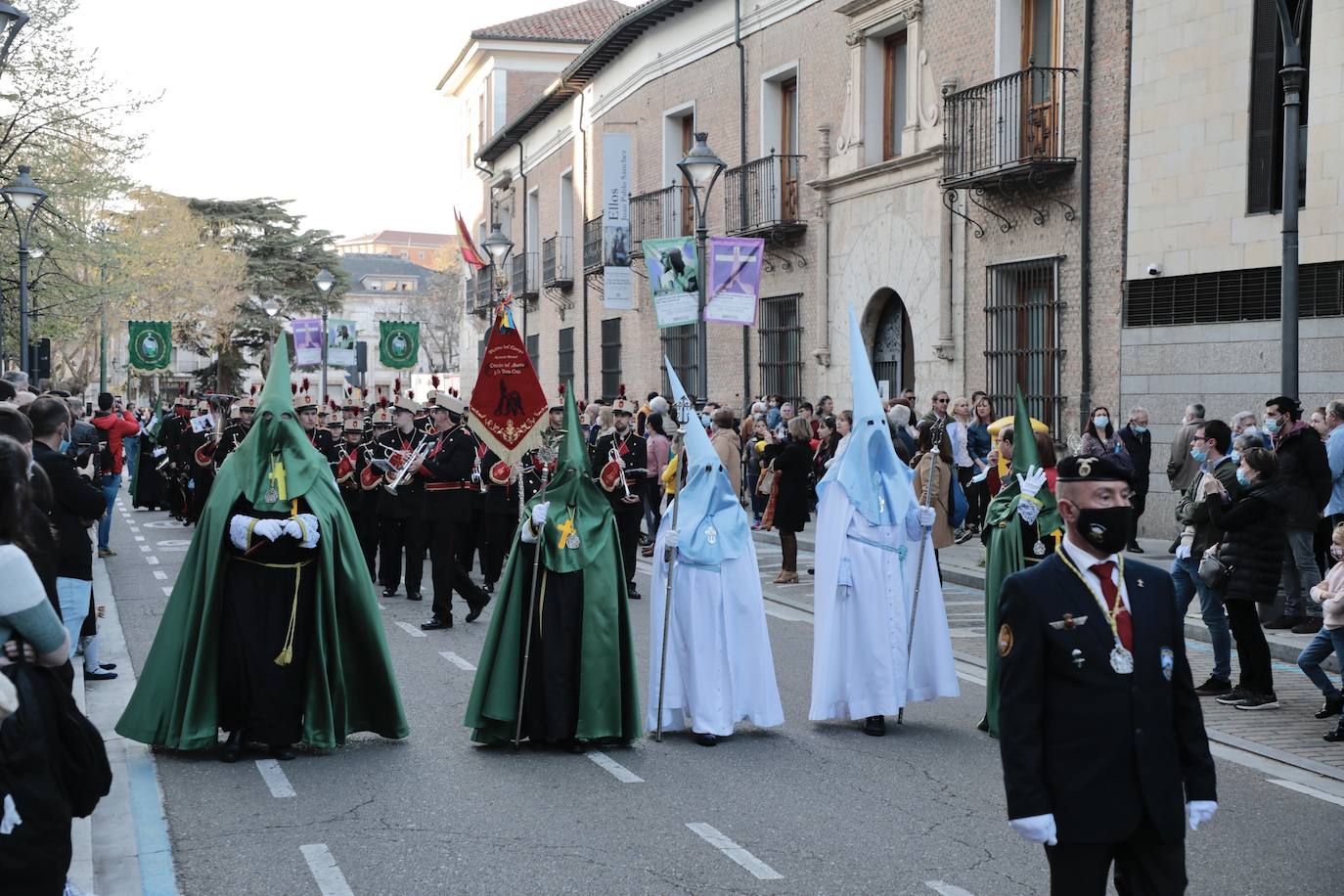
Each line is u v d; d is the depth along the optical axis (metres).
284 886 5.37
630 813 6.39
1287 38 11.66
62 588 7.96
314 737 7.38
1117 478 3.75
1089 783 3.67
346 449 15.64
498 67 46.22
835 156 22.66
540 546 7.62
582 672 7.59
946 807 6.51
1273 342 14.84
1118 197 16.62
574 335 37.09
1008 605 3.83
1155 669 3.74
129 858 5.71
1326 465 10.91
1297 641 10.59
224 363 60.12
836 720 8.55
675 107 28.91
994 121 18.38
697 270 18.14
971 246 19.16
